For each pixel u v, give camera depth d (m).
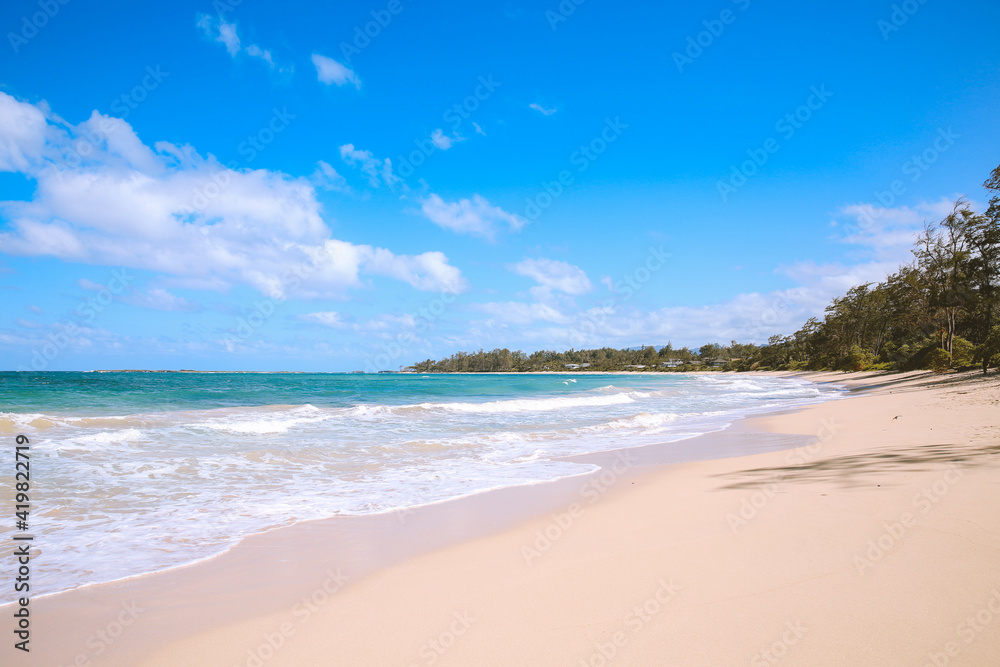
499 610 3.51
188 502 6.71
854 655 2.65
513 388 38.03
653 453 10.54
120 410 17.31
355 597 3.87
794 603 3.26
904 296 51.94
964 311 39.38
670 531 4.96
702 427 14.99
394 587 4.03
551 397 28.64
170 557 4.81
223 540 5.29
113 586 4.17
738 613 3.19
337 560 4.70
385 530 5.59
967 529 4.27
